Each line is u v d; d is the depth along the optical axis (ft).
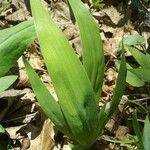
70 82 0.65
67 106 0.66
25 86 0.90
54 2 1.13
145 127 0.68
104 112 0.70
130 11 1.17
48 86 0.93
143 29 1.14
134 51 0.85
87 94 0.66
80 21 0.71
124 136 0.87
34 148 0.80
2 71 0.74
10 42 0.74
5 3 1.06
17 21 1.04
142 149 0.68
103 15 1.15
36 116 0.84
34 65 0.96
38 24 0.64
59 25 1.09
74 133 0.69
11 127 0.82
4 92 0.86
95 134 0.72
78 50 1.03
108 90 0.96
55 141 0.82
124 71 0.68
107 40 1.09
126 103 0.91
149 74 0.80
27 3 1.08
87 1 1.16
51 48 0.64
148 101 0.95
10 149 0.78
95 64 0.71
